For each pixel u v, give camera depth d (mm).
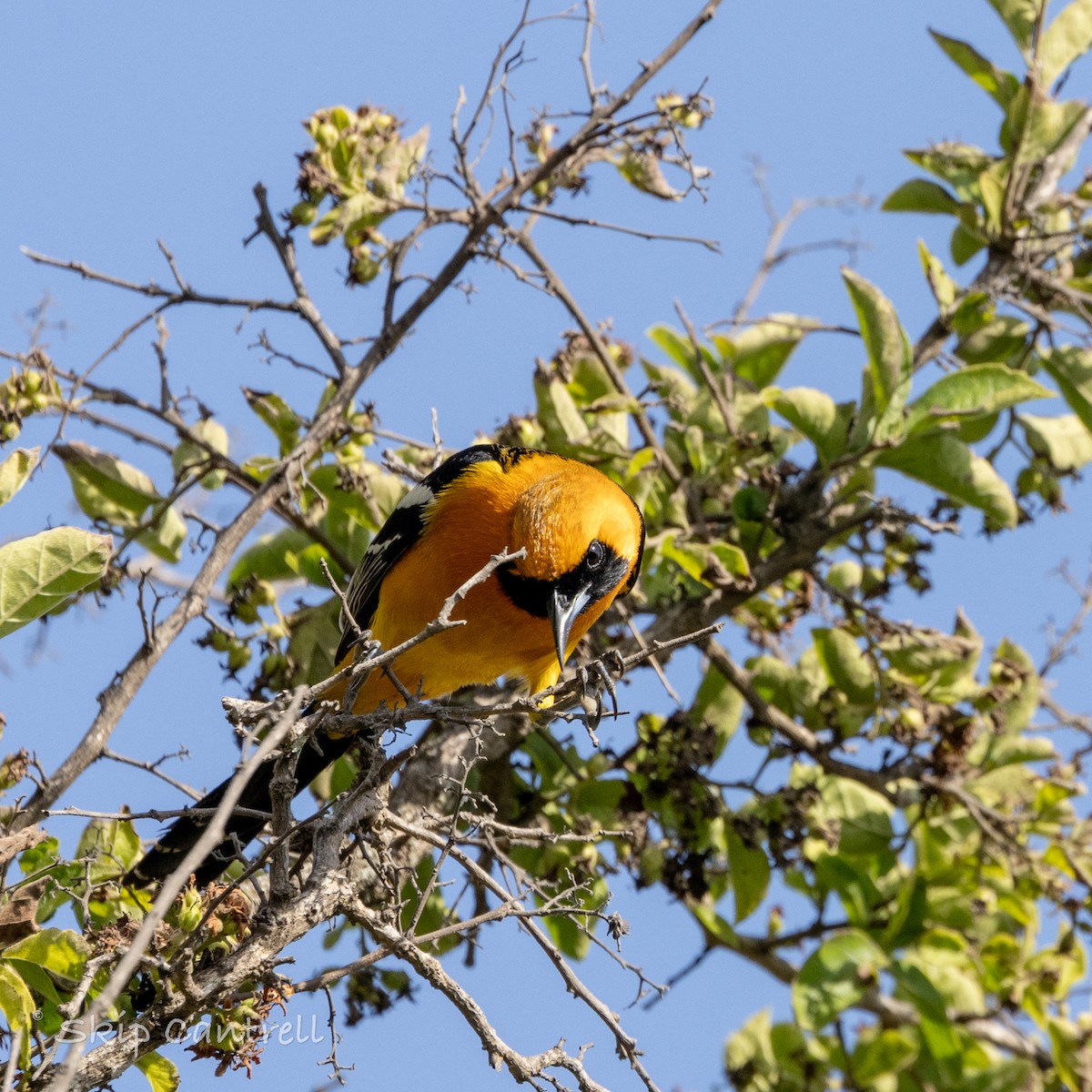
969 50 12531
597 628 11273
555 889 9352
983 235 12328
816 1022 10023
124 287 9406
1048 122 11930
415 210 10258
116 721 7969
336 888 6645
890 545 11484
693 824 10367
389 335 9570
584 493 9031
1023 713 11539
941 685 11047
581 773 10539
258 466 10242
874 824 11086
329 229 9977
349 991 9742
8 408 8945
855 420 11141
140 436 10398
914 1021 11789
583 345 11320
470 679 9766
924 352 11961
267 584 10047
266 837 8094
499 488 9109
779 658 11930
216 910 6777
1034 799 11461
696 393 12078
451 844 6875
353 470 10180
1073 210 12555
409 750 6758
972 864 11383
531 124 10711
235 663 9828
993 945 11672
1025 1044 12016
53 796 7695
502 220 9828
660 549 10266
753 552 11062
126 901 7566
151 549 10312
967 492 10898
